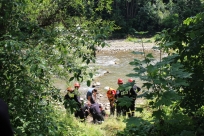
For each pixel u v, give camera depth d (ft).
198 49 16.49
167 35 17.63
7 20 13.48
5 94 11.83
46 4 18.04
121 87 13.28
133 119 13.21
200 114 18.51
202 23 16.93
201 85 16.14
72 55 15.47
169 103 12.20
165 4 200.03
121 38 156.46
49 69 13.65
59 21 18.58
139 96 13.24
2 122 4.69
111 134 22.82
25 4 13.83
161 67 13.19
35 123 12.21
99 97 49.62
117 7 171.01
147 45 118.42
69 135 19.70
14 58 11.57
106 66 77.25
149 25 176.86
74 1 18.21
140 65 13.55
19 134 11.51
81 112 31.01
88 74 14.92
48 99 15.03
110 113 36.76
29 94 12.07
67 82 16.49
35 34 14.03
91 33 15.39
